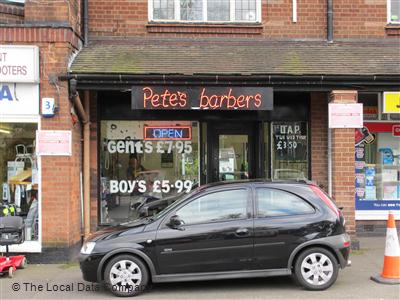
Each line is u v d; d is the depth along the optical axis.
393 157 11.34
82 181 10.21
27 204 9.27
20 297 6.84
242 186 7.07
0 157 9.30
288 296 6.68
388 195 11.38
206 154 10.88
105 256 6.73
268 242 6.82
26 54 8.84
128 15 10.59
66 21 9.08
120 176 10.79
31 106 8.98
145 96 9.22
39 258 8.93
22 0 9.46
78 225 9.74
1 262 8.11
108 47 10.24
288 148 10.97
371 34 10.83
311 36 10.77
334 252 6.93
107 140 10.75
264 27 10.72
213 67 9.49
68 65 9.16
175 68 9.38
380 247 9.88
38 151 8.97
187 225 6.84
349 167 9.63
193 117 10.80
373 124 11.29
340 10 10.81
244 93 9.34
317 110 10.87
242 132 11.05
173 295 6.83
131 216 10.75
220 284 7.40
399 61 9.98
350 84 9.40
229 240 6.79
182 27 10.62
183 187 10.85
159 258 6.74
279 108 10.87
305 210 7.00
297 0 10.76
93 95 10.54
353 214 9.60
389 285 7.21
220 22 10.68
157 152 10.84
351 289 7.00
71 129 9.21
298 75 9.23
